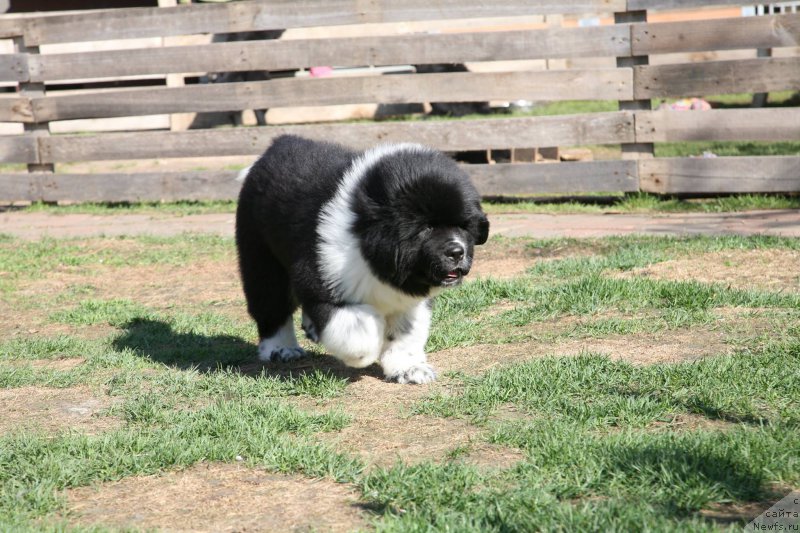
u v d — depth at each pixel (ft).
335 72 116.47
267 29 72.90
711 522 21.24
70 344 41.27
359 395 32.86
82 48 108.68
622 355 35.12
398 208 29.50
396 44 70.85
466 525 21.21
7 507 24.09
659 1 66.03
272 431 28.48
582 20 126.82
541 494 22.81
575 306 41.50
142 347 40.93
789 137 64.13
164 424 30.35
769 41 63.87
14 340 42.45
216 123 110.11
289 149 35.65
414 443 27.71
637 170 67.77
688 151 91.50
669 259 49.44
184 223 70.74
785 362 32.04
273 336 38.14
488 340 38.52
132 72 76.02
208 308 48.14
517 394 31.14
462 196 29.81
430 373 34.04
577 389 31.14
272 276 36.78
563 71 68.44
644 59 67.56
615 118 67.77
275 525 22.58
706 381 30.68
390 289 31.27
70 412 32.42
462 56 70.03
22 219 75.51
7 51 110.42
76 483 25.54
